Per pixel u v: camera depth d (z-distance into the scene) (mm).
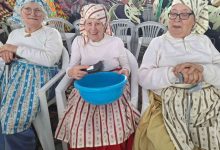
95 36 1804
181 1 1644
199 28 1734
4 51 1942
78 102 1696
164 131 1534
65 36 2877
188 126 1602
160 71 1671
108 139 1536
